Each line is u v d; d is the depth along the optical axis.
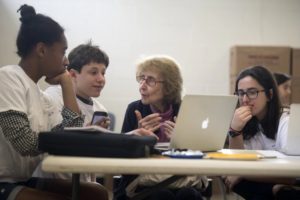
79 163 1.06
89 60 2.02
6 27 4.18
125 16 4.28
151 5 4.29
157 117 1.63
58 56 1.55
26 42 1.53
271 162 1.18
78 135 1.17
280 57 4.04
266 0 4.36
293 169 1.11
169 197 1.62
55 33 1.53
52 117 1.68
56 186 1.66
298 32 4.38
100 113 1.65
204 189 1.85
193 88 4.34
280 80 3.79
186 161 1.12
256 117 1.92
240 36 4.36
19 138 1.33
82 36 4.25
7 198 1.34
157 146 1.48
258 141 1.93
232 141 1.75
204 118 1.40
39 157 1.57
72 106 1.59
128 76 4.29
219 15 4.34
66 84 1.62
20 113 1.37
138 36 4.29
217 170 1.08
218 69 4.35
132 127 1.95
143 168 1.06
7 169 1.47
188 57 4.32
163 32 4.31
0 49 4.17
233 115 1.57
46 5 4.22
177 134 1.39
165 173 1.06
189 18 4.32
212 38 4.34
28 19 1.53
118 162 1.07
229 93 4.32
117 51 4.28
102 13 4.27
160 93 1.92
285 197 1.65
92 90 2.04
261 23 4.37
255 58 4.04
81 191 1.67
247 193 1.83
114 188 1.88
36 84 1.57
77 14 4.25
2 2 4.18
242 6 4.35
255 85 1.89
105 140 1.15
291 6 4.34
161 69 1.92
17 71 1.50
